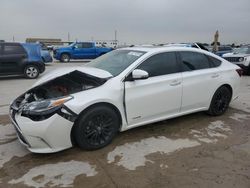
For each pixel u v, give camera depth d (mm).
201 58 5020
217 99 5273
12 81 10367
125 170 3320
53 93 3875
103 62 4695
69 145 3570
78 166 3385
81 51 22359
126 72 4008
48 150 3441
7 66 10562
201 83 4840
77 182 3053
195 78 4742
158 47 4672
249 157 3732
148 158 3637
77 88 3857
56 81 4199
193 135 4453
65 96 3525
